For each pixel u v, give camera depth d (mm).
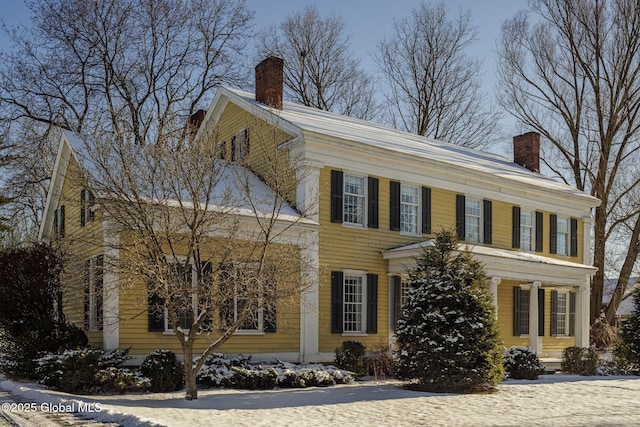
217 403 13961
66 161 21547
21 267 18609
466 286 17547
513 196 28031
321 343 21047
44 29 30359
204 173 14836
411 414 13062
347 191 22469
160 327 17734
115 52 31719
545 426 11984
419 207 24250
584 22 36125
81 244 19984
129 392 15562
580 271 26781
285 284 15898
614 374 24500
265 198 18531
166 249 17406
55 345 17297
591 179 36844
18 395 14742
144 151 15406
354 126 26375
